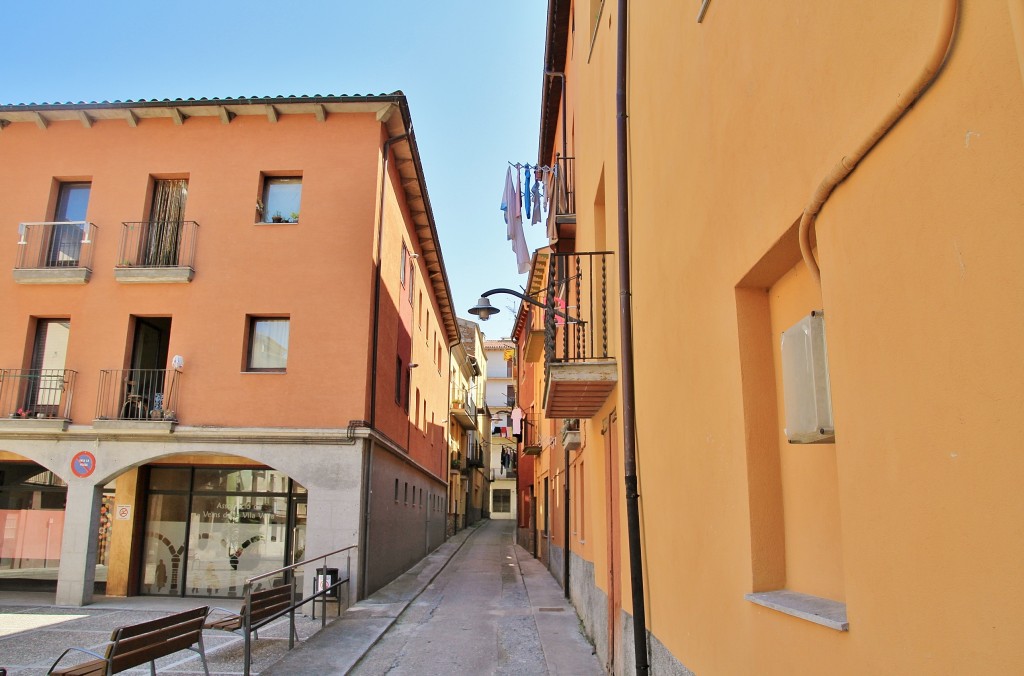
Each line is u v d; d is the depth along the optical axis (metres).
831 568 2.89
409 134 16.45
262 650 9.91
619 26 6.73
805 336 2.66
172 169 15.38
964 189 1.73
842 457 2.35
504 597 15.30
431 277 25.89
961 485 1.73
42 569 14.88
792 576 3.25
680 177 4.62
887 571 2.07
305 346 14.56
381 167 15.63
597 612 9.27
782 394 3.39
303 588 13.72
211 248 15.01
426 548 25.67
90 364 14.59
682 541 4.53
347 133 15.49
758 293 3.55
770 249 3.03
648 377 5.67
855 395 2.26
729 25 3.58
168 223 15.31
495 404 65.69
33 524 15.03
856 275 2.26
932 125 1.86
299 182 15.62
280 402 14.34
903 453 1.98
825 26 2.48
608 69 8.02
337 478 13.97
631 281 6.46
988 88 1.65
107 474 14.06
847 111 2.31
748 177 3.30
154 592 14.82
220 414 14.29
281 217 15.45
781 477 3.38
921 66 1.87
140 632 6.29
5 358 14.66
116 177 15.39
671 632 4.80
